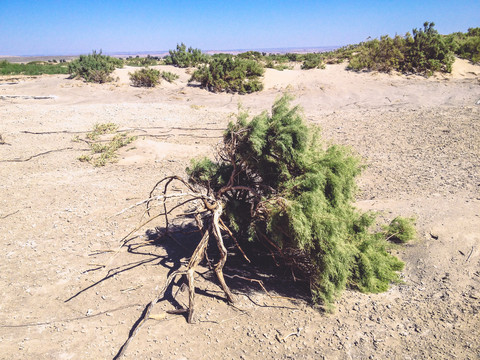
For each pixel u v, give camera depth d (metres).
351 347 4.07
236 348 4.18
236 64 21.84
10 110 16.92
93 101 19.36
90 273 5.70
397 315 4.50
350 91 20.14
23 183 9.43
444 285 4.89
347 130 13.14
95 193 8.75
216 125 14.74
